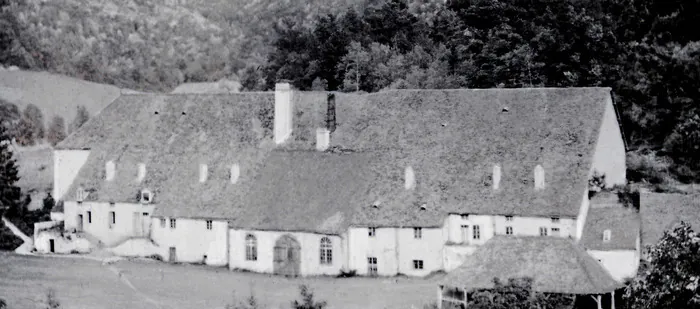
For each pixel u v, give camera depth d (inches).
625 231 5757.9
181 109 7288.4
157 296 5753.0
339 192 6427.2
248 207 6515.8
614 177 6437.0
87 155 7229.3
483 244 5561.0
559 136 6314.0
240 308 5201.8
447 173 6358.3
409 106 6771.7
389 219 6190.9
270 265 6348.4
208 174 6855.3
